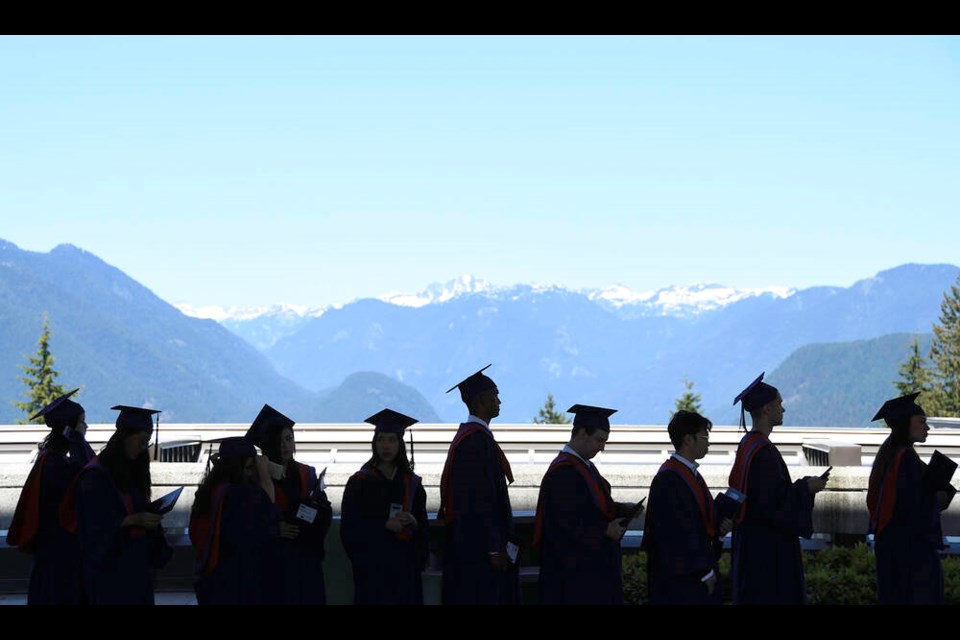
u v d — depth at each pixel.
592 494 9.20
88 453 9.80
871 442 27.70
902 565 9.80
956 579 10.74
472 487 9.30
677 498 9.07
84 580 9.19
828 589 10.80
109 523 8.84
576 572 9.19
